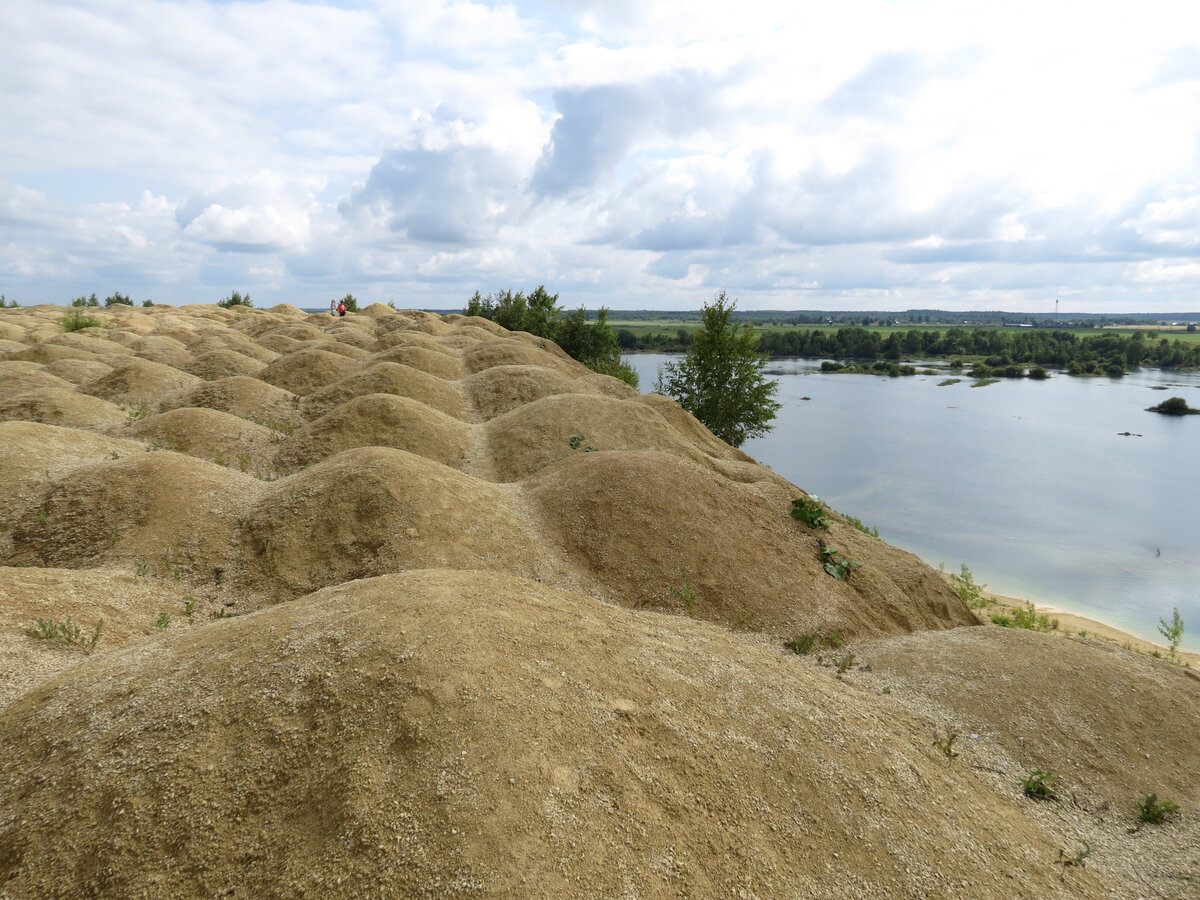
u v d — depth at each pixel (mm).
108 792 4844
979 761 8305
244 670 5941
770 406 44781
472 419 27062
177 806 4699
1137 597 27016
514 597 7719
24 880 4352
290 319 61125
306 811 4645
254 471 18984
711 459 22875
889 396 89688
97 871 4348
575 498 14898
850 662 11109
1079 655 10867
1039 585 28312
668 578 12914
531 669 6133
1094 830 7430
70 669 6816
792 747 6484
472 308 72812
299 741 5125
